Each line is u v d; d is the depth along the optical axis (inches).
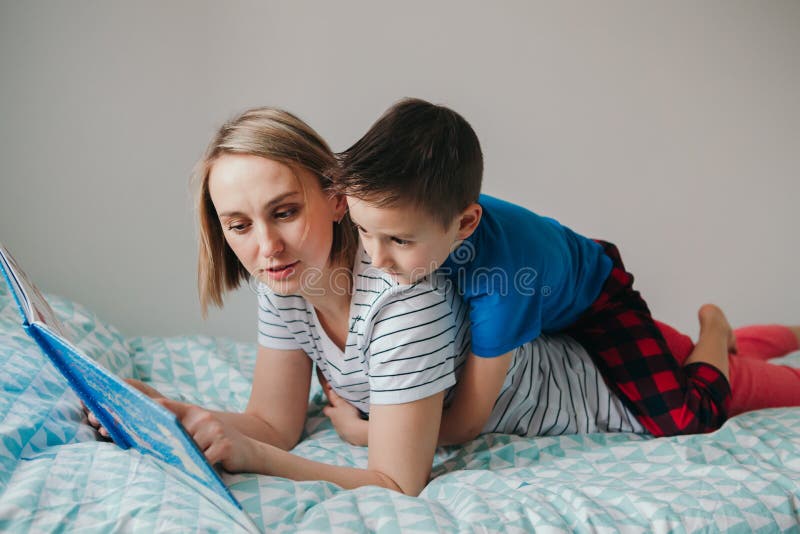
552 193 85.4
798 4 86.2
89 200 76.4
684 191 87.5
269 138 35.0
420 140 34.0
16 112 73.6
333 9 77.7
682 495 36.9
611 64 83.7
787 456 43.9
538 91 83.0
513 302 41.5
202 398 52.7
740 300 90.3
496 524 33.4
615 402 50.0
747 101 87.0
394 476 38.7
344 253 39.4
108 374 30.4
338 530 31.3
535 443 46.1
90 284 77.6
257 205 34.8
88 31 73.8
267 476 35.5
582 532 34.1
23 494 30.2
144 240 78.0
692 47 85.0
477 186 37.3
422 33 79.8
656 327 52.5
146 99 75.9
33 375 41.4
